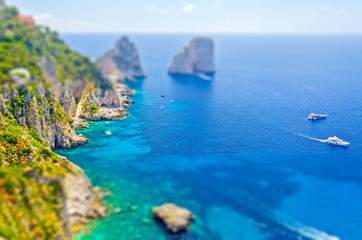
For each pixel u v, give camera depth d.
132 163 112.19
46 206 75.00
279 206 88.56
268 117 165.62
